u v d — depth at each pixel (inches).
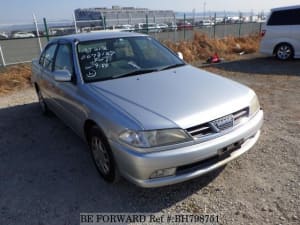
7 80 336.5
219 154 100.8
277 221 92.4
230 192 108.6
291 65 361.4
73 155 147.6
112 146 102.1
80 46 144.7
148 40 166.6
